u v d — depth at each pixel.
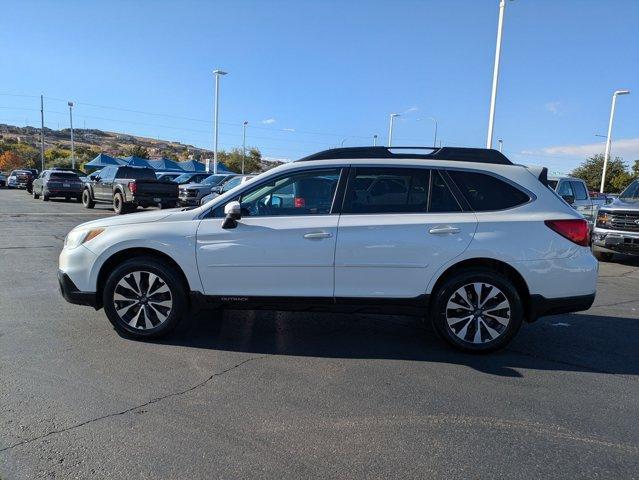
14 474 2.81
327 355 4.79
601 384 4.27
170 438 3.22
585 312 6.73
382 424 3.48
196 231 4.86
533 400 3.91
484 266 4.84
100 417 3.47
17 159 77.12
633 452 3.20
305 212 4.88
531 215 4.78
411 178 4.89
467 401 3.87
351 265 4.74
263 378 4.20
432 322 4.86
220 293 4.89
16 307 6.09
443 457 3.09
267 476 2.85
